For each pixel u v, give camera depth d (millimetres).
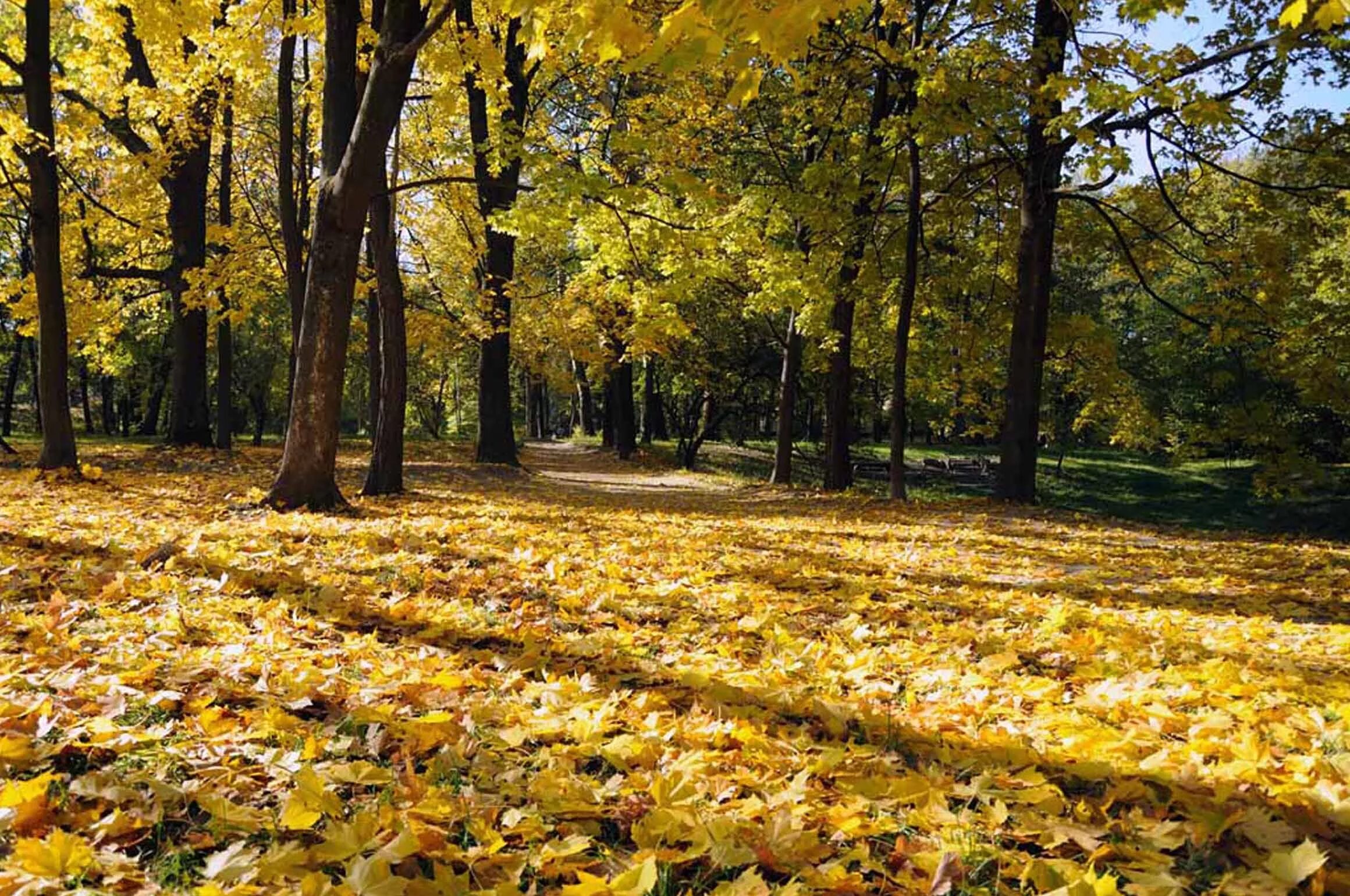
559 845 1962
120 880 1726
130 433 46438
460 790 2287
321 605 4703
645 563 6918
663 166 18312
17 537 6121
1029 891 1918
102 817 2062
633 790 2354
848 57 13602
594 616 4977
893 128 12602
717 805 2230
